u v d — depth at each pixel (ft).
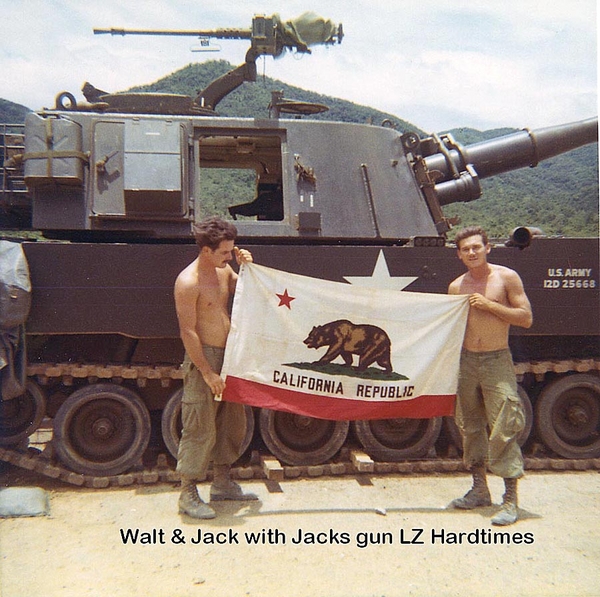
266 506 18.49
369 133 22.98
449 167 26.13
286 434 21.33
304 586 13.97
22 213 24.47
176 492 19.71
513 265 21.54
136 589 13.84
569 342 23.31
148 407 21.43
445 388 18.48
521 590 13.89
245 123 21.68
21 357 19.08
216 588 13.87
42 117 20.16
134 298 19.56
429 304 18.45
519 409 17.10
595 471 22.21
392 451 21.66
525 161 27.84
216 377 17.02
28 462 19.88
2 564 14.85
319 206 21.54
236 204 29.53
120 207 20.39
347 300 18.56
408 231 22.52
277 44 24.52
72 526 17.07
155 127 20.79
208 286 17.17
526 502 19.12
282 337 18.25
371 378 18.58
